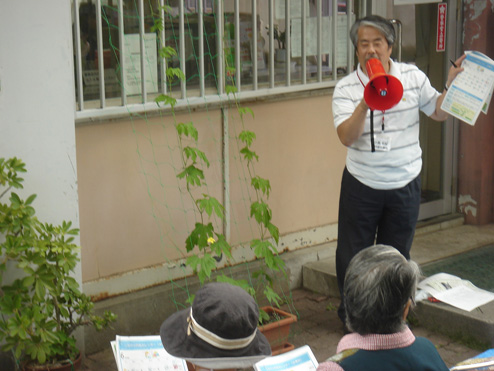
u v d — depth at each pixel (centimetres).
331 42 516
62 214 389
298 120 512
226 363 219
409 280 207
